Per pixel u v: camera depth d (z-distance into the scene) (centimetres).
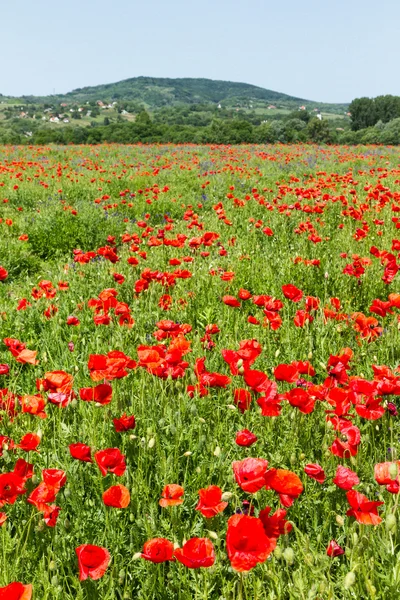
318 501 264
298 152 3073
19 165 2266
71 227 1057
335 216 1088
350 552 219
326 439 297
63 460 302
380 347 440
